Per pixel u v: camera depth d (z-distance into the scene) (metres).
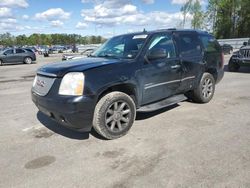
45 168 3.52
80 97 3.91
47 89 4.16
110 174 3.31
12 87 10.02
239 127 4.79
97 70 4.14
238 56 12.31
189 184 3.04
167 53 5.27
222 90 8.15
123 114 4.46
